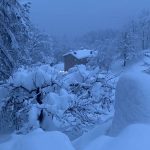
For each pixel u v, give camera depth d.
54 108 10.84
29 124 10.44
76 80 12.67
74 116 11.57
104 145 5.18
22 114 11.60
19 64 16.91
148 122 5.69
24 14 17.91
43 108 10.87
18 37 17.45
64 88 12.12
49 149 4.79
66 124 11.46
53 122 10.95
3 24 16.33
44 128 10.88
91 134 6.61
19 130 10.59
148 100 6.00
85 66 13.23
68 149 4.82
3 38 16.50
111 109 13.30
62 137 5.11
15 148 5.02
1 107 11.88
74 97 11.61
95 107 12.17
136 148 4.71
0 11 16.17
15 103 11.95
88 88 12.55
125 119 6.12
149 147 4.70
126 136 5.09
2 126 11.75
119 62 69.31
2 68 16.09
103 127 6.84
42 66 12.66
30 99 11.66
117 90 6.65
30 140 5.04
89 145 5.46
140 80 6.30
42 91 11.80
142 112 5.88
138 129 5.22
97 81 12.73
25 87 11.83
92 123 11.55
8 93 11.98
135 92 6.17
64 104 11.23
